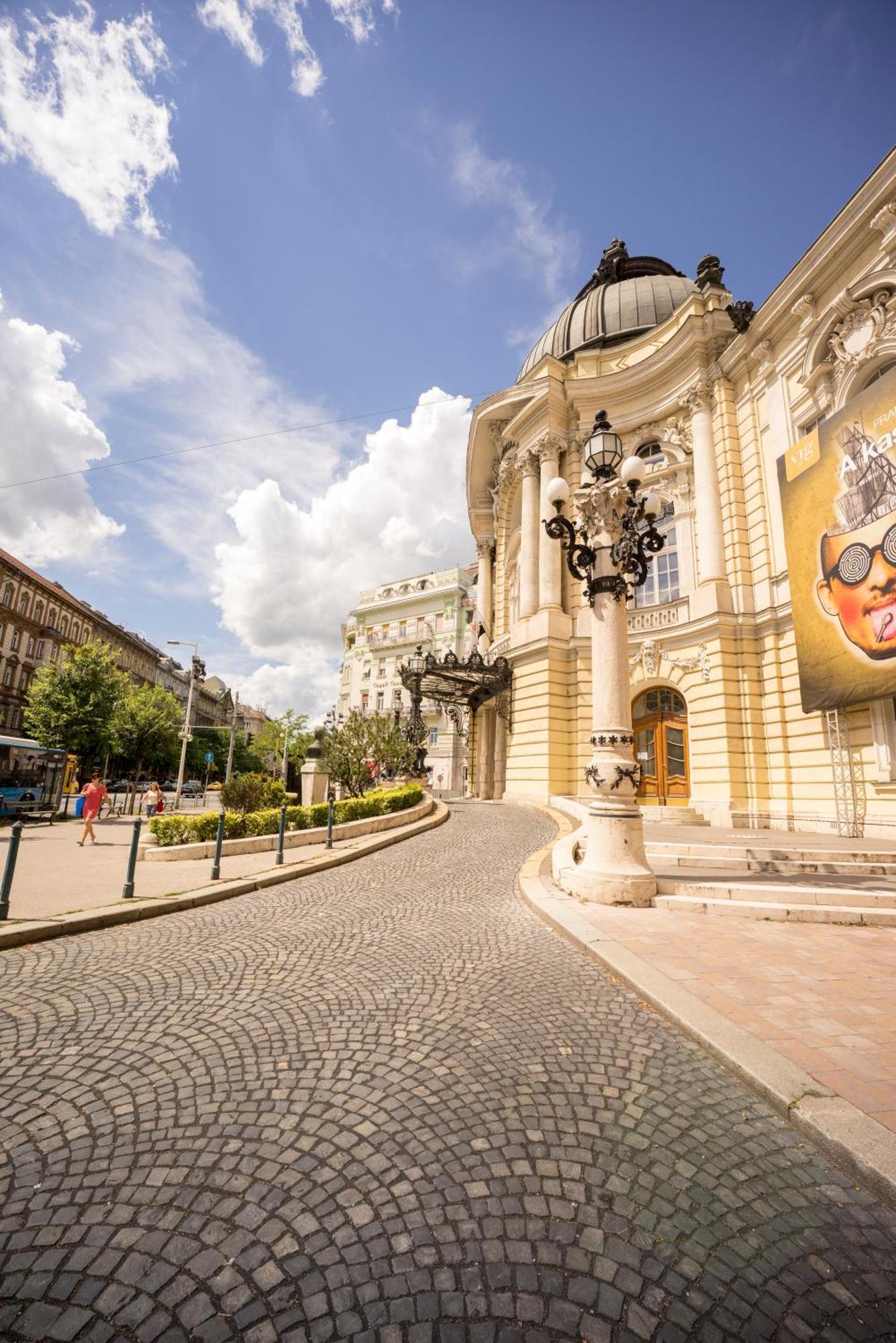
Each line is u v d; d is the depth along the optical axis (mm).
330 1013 3865
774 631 14953
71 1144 2457
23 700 41312
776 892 6637
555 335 25969
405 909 6746
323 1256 1896
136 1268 1821
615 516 7906
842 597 12273
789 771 14289
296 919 6332
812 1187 2283
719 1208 2152
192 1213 2068
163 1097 2830
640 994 4172
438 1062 3225
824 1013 3723
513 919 6340
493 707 23125
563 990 4328
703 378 17688
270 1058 3244
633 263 27766
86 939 5504
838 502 12492
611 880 6656
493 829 12945
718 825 14914
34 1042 3395
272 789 14820
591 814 7215
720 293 18047
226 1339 1591
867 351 12781
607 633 7625
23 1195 2135
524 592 20719
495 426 24672
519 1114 2740
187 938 5590
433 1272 1843
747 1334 1641
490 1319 1682
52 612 45000
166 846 10820
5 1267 1807
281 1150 2438
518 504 23859
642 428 19500
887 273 12375
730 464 16766
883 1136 2424
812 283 14422
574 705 18469
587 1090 2963
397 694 50500
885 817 11617
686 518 17797
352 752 19844
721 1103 2865
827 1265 1901
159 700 41562
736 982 4266
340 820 13180
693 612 16594
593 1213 2115
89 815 12602
